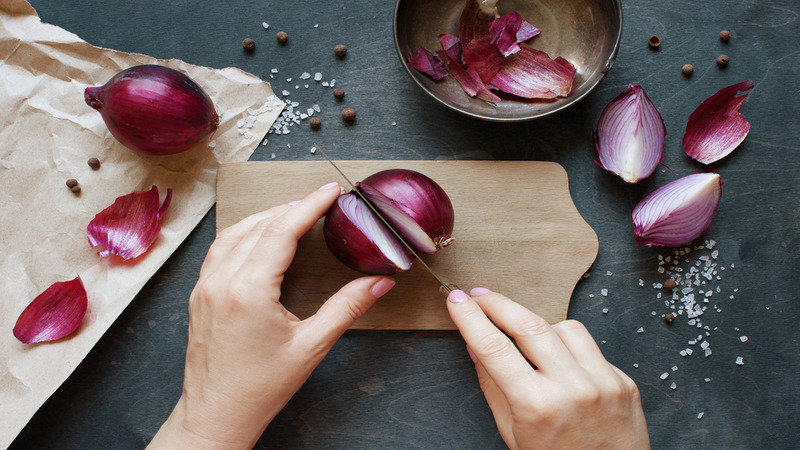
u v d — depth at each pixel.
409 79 0.63
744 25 0.63
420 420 0.61
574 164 0.62
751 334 0.62
